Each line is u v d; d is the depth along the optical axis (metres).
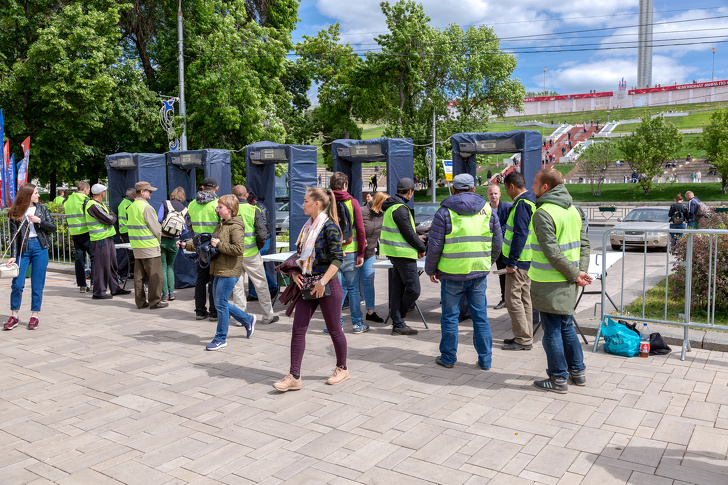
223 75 23.69
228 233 5.89
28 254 7.11
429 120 44.81
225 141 25.12
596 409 4.20
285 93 29.66
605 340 5.69
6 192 15.09
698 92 113.00
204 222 7.75
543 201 4.54
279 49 26.53
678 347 5.80
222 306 6.04
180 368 5.43
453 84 44.84
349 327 7.04
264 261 8.50
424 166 42.56
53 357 5.87
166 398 4.62
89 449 3.70
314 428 3.95
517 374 5.08
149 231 8.16
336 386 4.82
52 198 25.72
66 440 3.85
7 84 18.73
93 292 9.23
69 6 19.38
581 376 4.71
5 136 19.25
